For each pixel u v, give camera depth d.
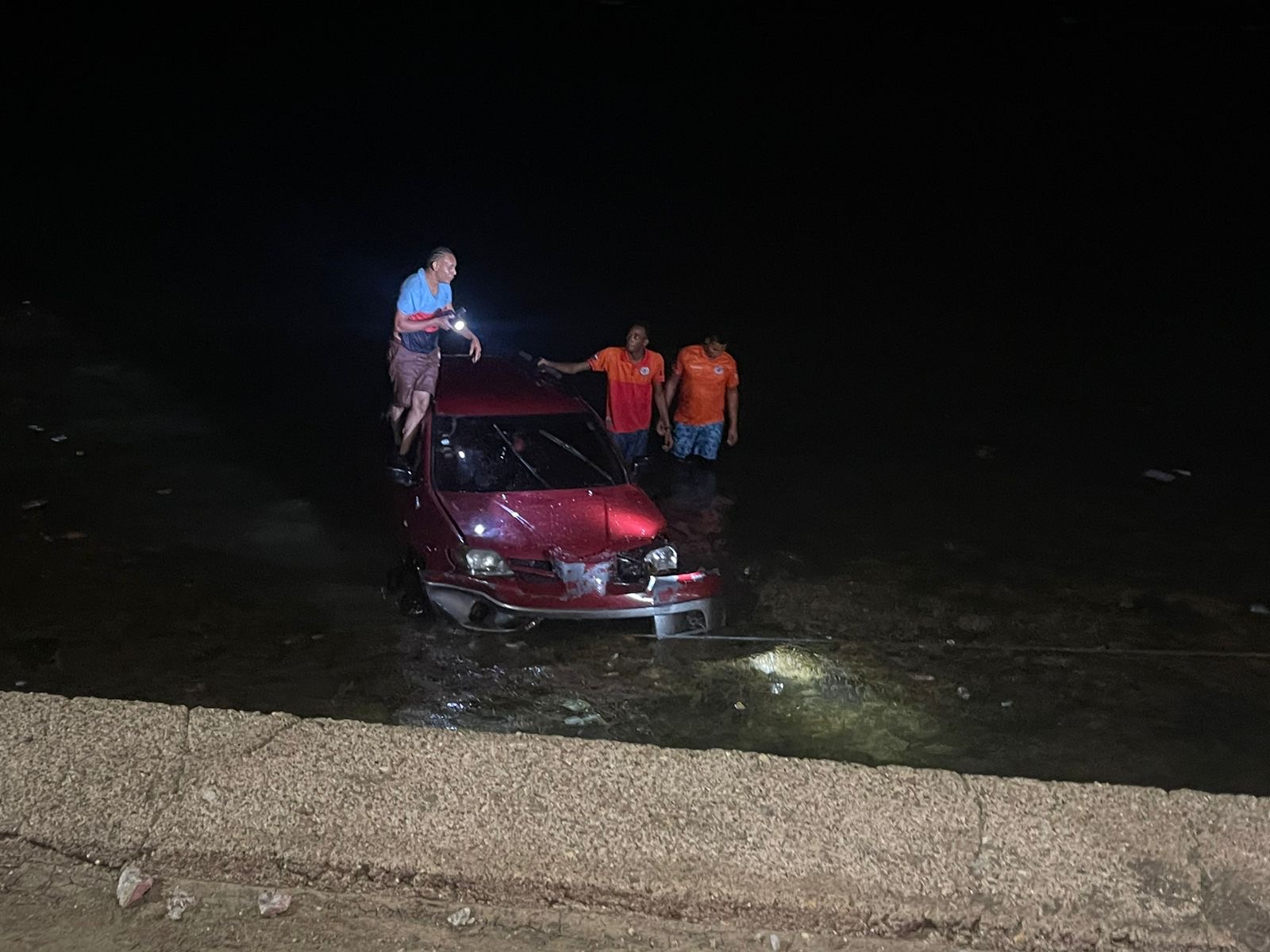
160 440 10.23
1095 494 10.19
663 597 7.33
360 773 3.83
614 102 26.64
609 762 3.90
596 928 3.45
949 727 6.45
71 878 3.57
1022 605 8.05
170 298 14.29
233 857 3.57
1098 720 6.58
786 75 29.47
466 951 3.37
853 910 3.41
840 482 10.24
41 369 11.65
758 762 3.90
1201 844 3.59
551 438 8.59
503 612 7.23
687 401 10.47
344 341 13.23
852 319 15.09
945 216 20.12
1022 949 3.38
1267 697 6.90
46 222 17.00
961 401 12.47
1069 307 15.94
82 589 7.54
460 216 18.91
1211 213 20.69
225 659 6.78
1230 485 10.50
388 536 8.63
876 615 7.81
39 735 3.98
